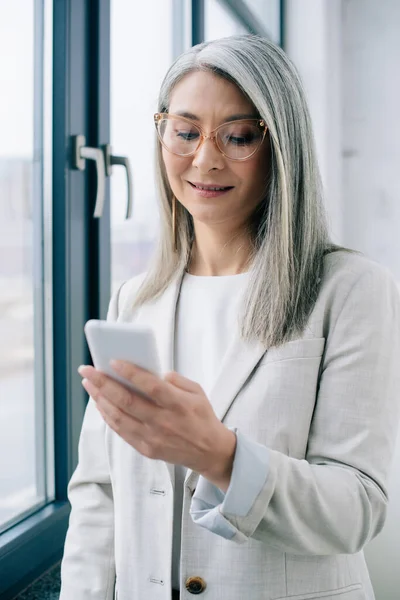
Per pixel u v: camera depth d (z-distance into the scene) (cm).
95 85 147
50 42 137
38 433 141
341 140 335
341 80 334
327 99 325
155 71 191
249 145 87
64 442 142
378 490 76
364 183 334
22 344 135
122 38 167
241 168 88
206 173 88
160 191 105
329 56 325
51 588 125
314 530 73
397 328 84
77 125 142
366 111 332
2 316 128
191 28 210
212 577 83
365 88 331
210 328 94
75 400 145
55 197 139
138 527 90
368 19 329
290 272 88
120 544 92
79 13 140
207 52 87
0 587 116
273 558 82
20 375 134
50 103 138
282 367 83
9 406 131
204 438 65
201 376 93
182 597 83
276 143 85
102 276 152
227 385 85
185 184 93
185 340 97
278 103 86
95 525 100
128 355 62
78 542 99
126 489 92
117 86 165
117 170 165
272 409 82
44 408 143
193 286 101
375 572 185
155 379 61
